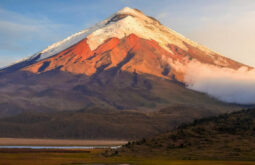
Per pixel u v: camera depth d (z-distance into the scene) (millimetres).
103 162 153750
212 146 177125
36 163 152875
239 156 157125
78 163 152000
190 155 166000
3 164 149250
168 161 150000
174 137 199125
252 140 179125
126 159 164250
